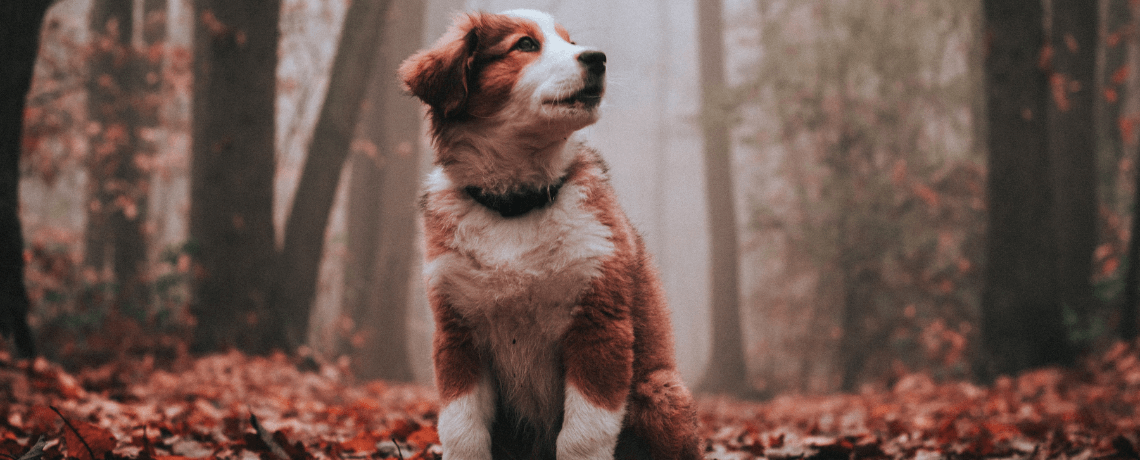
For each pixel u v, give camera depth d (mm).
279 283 10711
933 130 23984
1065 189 14219
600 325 2969
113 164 14789
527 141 3029
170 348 9531
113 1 15734
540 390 3197
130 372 7652
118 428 4207
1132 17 18391
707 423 6770
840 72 19750
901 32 19812
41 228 17750
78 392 5281
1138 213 9484
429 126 3252
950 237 19031
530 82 2994
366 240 20125
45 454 3355
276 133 10617
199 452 3799
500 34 3162
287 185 30719
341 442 4047
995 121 10523
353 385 10367
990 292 10562
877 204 19891
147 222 16688
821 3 20828
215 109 10188
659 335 3316
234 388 7078
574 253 2965
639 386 3139
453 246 3041
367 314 19859
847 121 19828
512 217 3025
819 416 7855
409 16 19984
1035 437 4996
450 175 3137
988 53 10594
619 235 3098
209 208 10172
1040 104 10367
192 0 12266
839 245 20547
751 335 36406
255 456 3600
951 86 19531
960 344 13703
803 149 22984
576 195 3055
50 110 14203
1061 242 14078
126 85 15859
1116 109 18391
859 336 20672
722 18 28078
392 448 4121
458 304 3053
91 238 16219
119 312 10742
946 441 4828
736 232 26188
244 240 10148
